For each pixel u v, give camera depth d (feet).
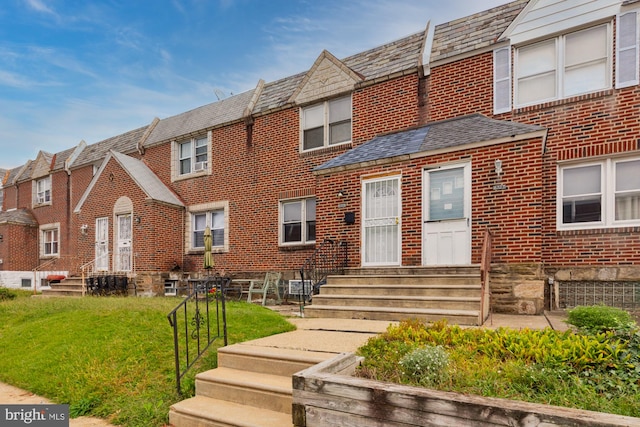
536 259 24.53
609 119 26.73
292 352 15.12
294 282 38.83
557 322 20.49
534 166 24.88
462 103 32.42
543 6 29.35
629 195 26.04
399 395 9.23
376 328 19.66
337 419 10.05
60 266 64.13
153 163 53.42
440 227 27.84
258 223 43.09
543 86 29.50
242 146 45.01
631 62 26.21
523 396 9.55
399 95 35.42
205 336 20.34
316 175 33.96
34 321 26.99
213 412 13.19
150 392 15.85
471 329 15.10
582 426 7.30
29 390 17.61
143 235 46.34
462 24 35.04
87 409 15.29
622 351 11.43
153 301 31.17
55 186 67.26
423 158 28.55
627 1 26.48
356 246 31.27
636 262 24.97
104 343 20.36
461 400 8.51
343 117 39.09
